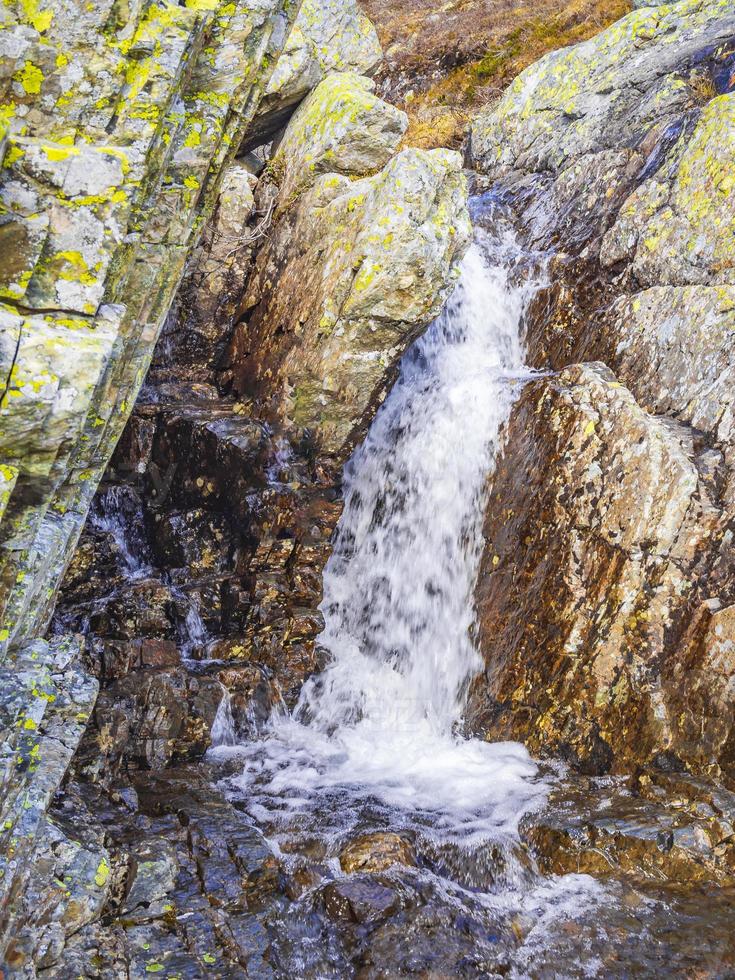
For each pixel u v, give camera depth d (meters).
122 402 6.70
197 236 7.26
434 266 10.12
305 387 10.92
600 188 12.09
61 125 4.30
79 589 9.45
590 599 8.70
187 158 6.16
